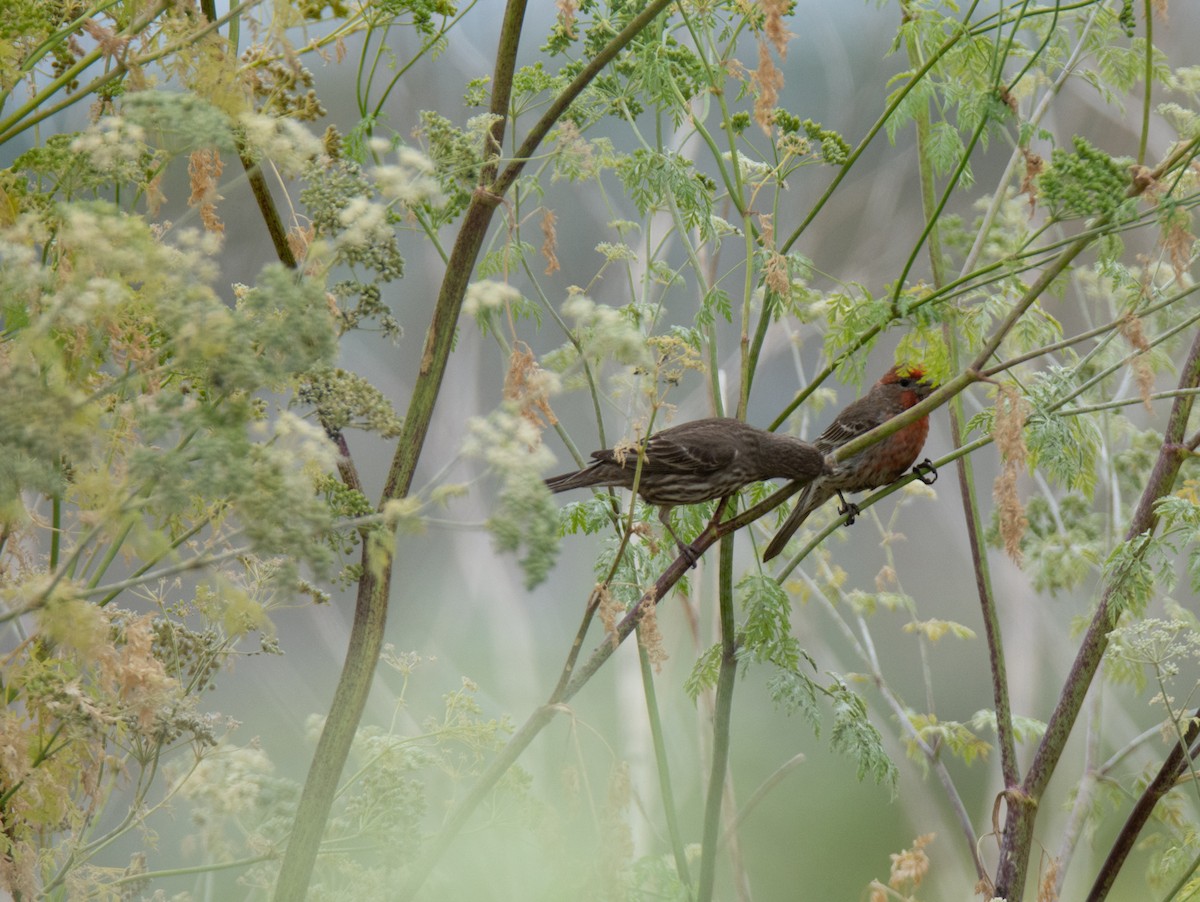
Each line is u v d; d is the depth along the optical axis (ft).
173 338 15.74
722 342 64.08
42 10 19.88
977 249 30.78
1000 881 30.99
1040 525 43.93
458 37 87.45
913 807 56.08
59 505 20.18
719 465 30.22
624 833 18.83
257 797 21.81
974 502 33.17
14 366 15.10
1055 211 23.43
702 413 61.00
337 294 19.17
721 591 29.53
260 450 15.52
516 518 15.46
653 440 30.35
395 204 21.49
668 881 27.53
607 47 19.65
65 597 15.61
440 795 29.45
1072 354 41.73
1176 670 28.63
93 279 16.20
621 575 30.81
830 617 77.77
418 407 19.60
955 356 33.81
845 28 93.61
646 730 48.57
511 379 19.43
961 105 30.30
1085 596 56.18
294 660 66.59
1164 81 35.55
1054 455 28.55
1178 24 77.56
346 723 19.16
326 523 15.51
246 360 15.44
